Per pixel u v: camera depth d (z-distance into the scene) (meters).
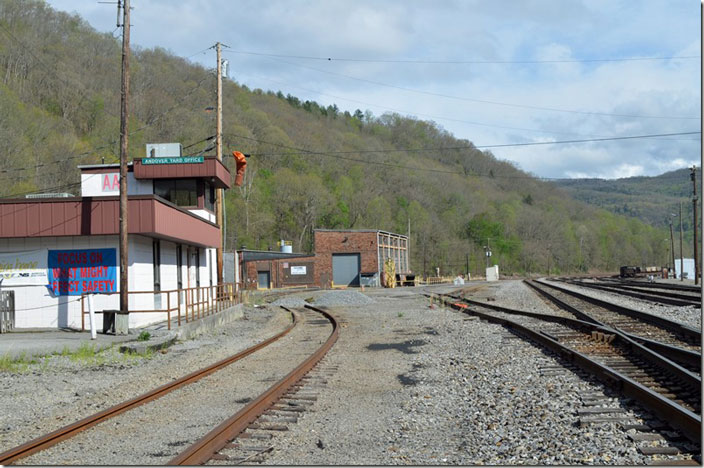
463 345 16.86
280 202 106.44
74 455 6.98
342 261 77.06
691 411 7.80
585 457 6.45
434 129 174.75
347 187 118.12
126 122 19.69
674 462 6.10
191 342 19.23
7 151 52.44
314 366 13.53
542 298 38.34
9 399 10.27
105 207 20.67
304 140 125.00
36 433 8.14
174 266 25.92
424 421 8.62
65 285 21.45
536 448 6.94
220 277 33.44
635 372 11.12
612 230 185.12
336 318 27.73
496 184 182.88
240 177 33.84
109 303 21.31
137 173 28.23
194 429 8.17
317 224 110.81
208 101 85.69
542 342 15.27
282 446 7.30
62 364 14.03
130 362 14.65
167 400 10.12
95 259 21.36
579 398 9.10
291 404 9.59
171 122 75.50
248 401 10.06
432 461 6.70
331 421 8.62
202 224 27.08
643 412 8.00
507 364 12.93
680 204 89.25
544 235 156.00
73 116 68.38
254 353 16.30
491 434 7.71
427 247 123.25
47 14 70.81
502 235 144.88
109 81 73.44
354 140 144.62
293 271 74.62
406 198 134.75
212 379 12.16
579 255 164.50
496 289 58.66
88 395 10.76
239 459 6.68
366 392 10.88
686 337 16.38
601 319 22.17
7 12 64.88
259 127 111.44
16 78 64.25
